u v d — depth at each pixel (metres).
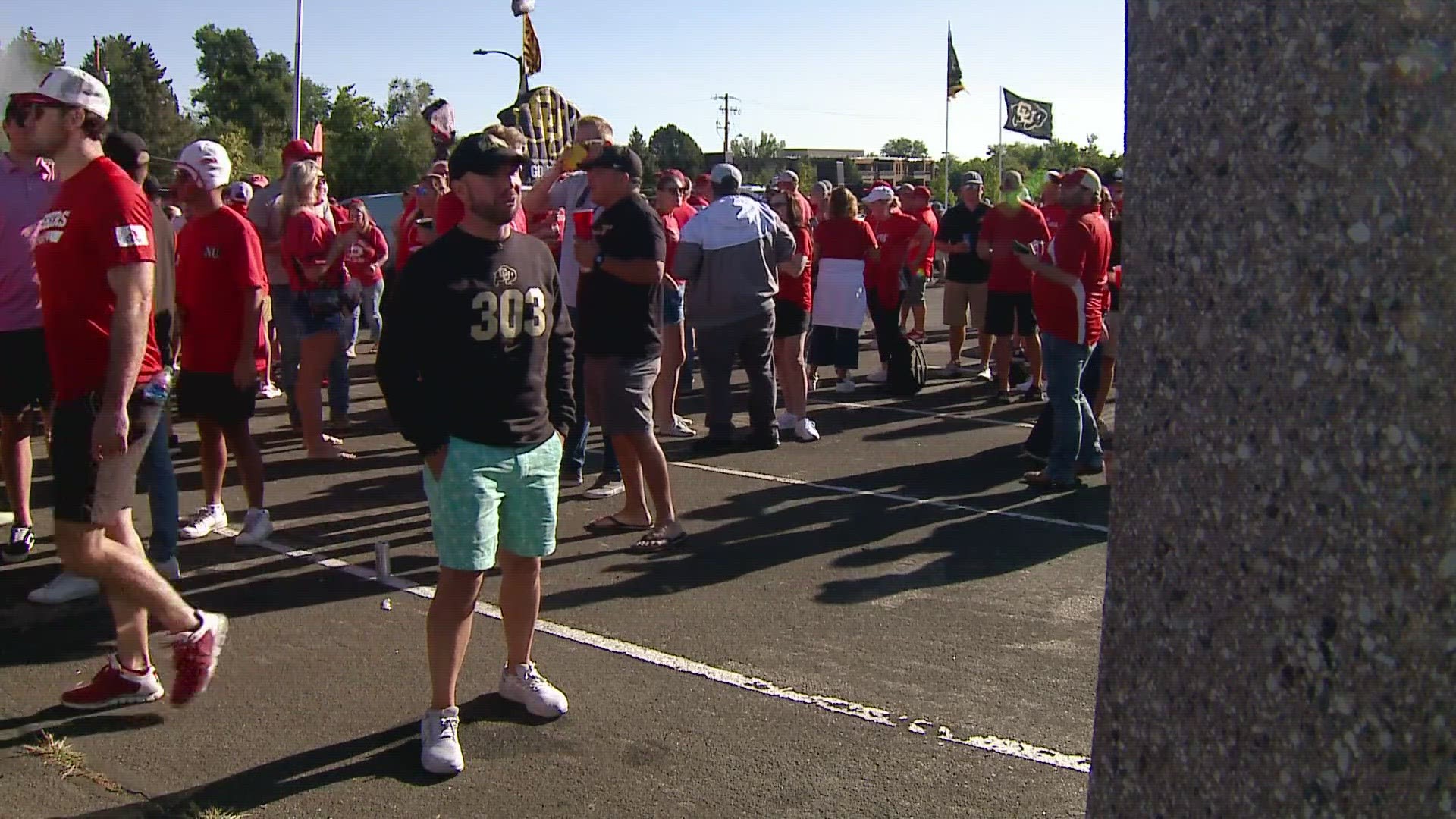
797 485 7.43
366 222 12.90
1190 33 1.47
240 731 3.90
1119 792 1.61
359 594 5.32
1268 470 1.39
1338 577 1.32
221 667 4.44
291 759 3.70
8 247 5.32
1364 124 1.29
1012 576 5.62
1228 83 1.42
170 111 61.03
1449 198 1.23
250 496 6.08
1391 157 1.27
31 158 5.29
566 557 5.87
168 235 4.82
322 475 7.66
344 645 4.69
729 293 8.20
